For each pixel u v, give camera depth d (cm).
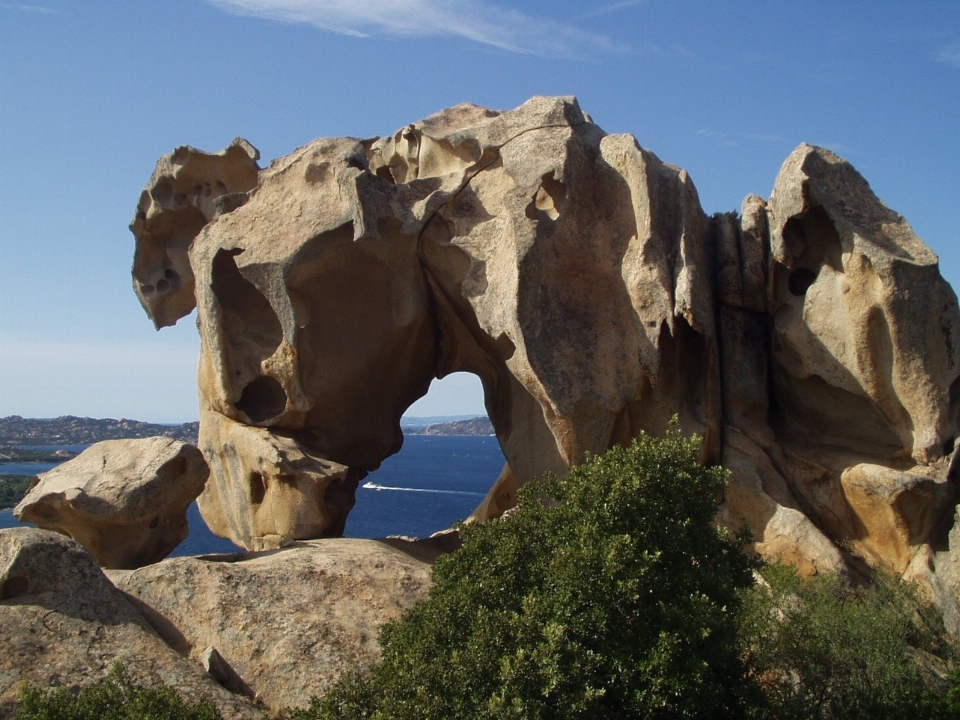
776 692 1384
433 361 2306
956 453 1766
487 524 1335
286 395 2106
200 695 1282
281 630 1402
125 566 1778
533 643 1164
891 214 1861
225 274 2156
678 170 1969
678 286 1808
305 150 2181
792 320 1905
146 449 1836
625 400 1838
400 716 1094
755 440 1895
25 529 1425
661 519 1277
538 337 1839
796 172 1866
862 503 1798
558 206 1922
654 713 1164
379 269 2109
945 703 1395
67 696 1209
